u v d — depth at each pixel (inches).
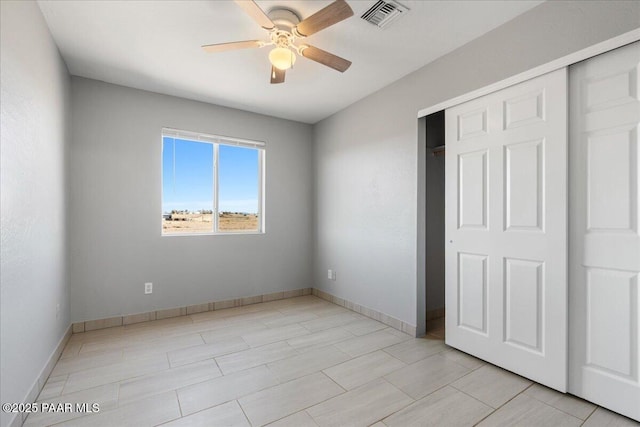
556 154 73.8
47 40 82.8
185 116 134.6
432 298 135.4
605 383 67.3
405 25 84.4
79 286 113.0
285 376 82.4
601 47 65.7
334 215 152.9
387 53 98.7
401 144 115.6
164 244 129.8
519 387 76.5
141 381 79.6
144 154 125.6
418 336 109.2
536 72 76.5
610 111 66.2
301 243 167.0
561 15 72.2
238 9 78.2
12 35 60.4
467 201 94.5
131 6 76.7
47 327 81.9
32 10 71.6
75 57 100.3
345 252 145.0
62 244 99.2
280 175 160.6
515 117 82.0
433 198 136.4
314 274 168.9
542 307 76.8
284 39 80.5
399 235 116.3
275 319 127.7
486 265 89.4
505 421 64.2
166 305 130.1
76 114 113.0
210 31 87.4
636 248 63.1
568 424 63.0
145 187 125.7
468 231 94.3
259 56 100.9
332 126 154.9
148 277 126.3
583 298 70.4
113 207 119.4
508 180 83.7
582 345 70.7
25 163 66.5
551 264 74.9
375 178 127.7
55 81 90.9
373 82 119.5
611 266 66.3
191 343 103.4
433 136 136.7
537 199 77.5
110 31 86.8
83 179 113.9
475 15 80.0
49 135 84.3
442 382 79.1
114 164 119.6
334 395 73.7
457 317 98.2
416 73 109.5
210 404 70.2
